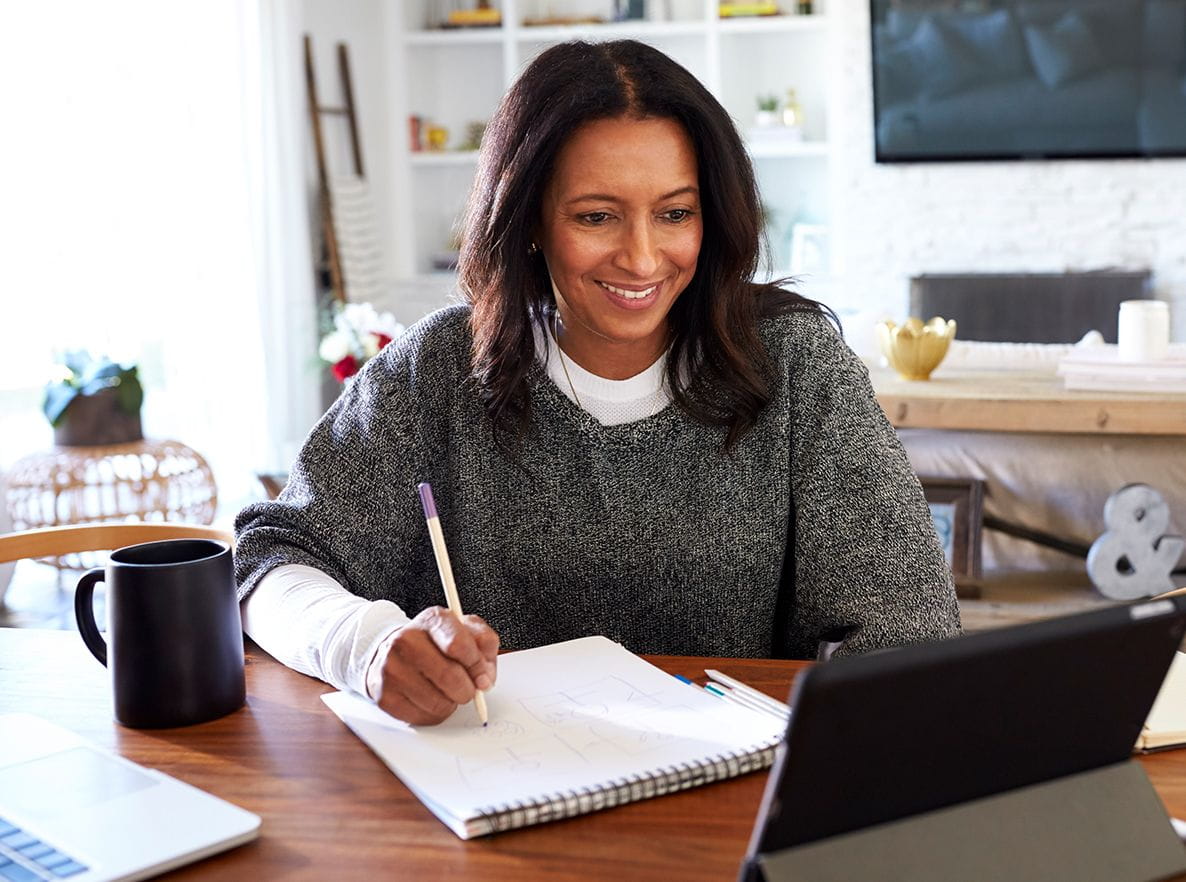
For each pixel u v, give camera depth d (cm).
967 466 311
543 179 121
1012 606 289
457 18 612
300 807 88
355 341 362
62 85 418
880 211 591
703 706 101
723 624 134
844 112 587
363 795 90
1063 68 567
